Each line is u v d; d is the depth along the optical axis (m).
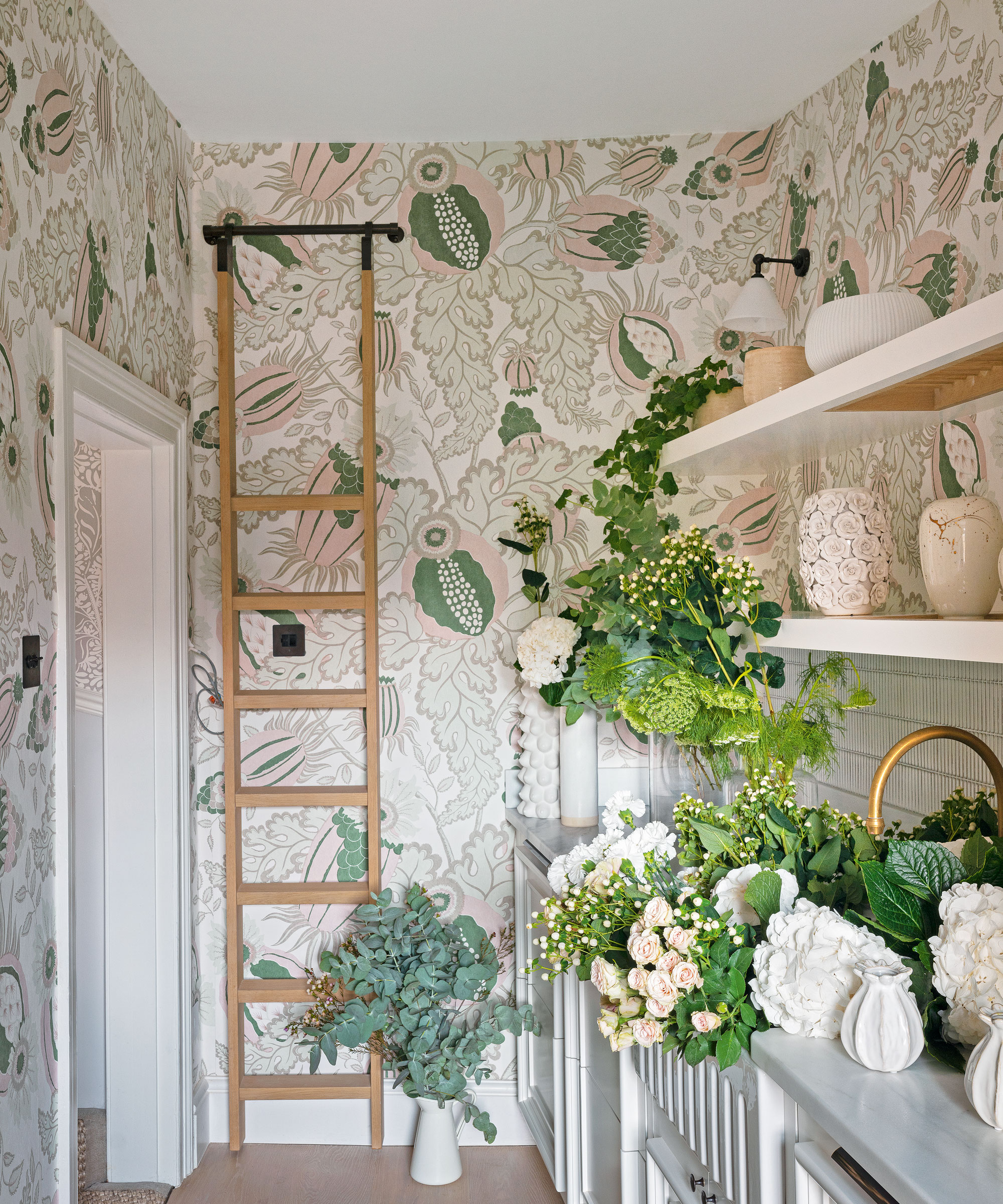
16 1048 1.60
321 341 2.70
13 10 1.64
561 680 2.34
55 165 1.81
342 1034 2.38
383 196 2.70
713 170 2.71
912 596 1.97
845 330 1.52
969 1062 0.99
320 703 2.57
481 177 2.71
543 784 2.54
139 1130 2.46
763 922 1.31
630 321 2.72
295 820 2.71
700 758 1.86
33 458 1.69
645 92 2.44
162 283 2.44
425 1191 2.42
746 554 2.73
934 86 1.95
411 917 2.49
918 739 1.39
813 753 1.70
